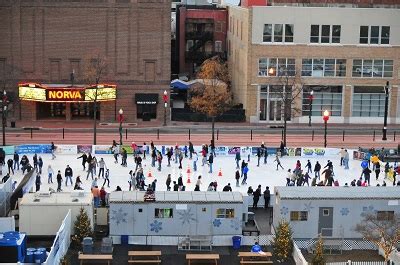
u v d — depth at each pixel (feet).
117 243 175.73
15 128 328.29
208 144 291.17
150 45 347.77
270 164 261.65
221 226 176.86
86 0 341.62
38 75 346.95
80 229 172.04
